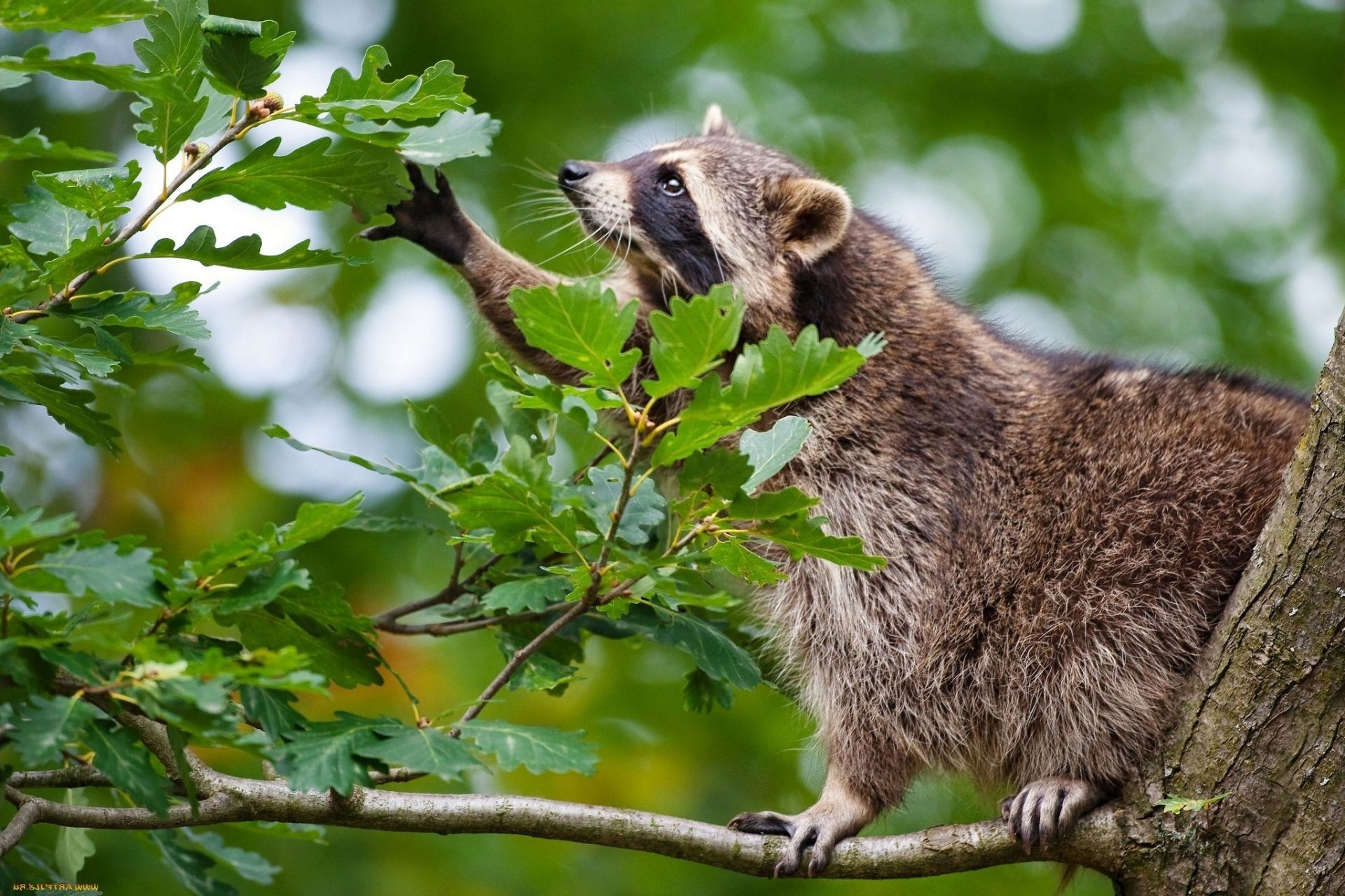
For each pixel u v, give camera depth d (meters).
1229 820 7.00
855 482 9.02
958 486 8.88
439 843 11.67
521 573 7.48
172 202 5.71
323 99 5.62
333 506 5.24
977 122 17.59
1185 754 7.20
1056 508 8.59
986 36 17.48
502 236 15.67
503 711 12.52
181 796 6.28
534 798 6.79
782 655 9.24
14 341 5.45
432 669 12.28
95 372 5.54
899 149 17.25
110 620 6.18
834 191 9.82
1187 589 8.16
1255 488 8.27
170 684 4.71
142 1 4.93
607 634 7.45
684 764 12.38
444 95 5.65
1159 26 17.97
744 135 12.87
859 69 17.22
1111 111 17.67
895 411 9.16
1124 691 8.10
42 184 5.48
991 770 8.84
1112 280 17.25
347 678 6.05
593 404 5.76
